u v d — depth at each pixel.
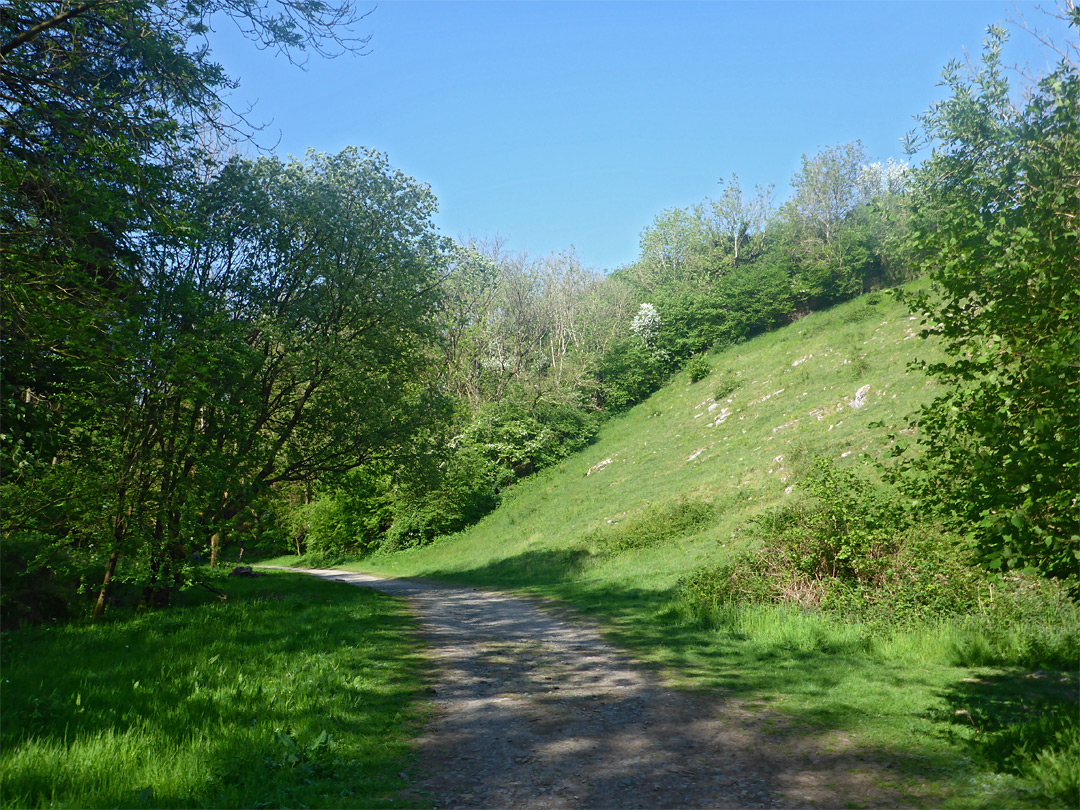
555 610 17.06
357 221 20.67
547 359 58.22
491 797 5.11
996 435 5.20
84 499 13.14
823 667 9.16
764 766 5.66
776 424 33.81
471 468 42.66
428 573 34.72
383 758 5.96
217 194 18.30
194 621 13.62
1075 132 5.23
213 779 5.19
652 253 74.44
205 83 11.31
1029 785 4.87
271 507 20.12
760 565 14.65
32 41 9.40
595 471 44.12
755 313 57.31
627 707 7.67
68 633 12.20
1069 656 8.57
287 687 8.12
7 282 8.46
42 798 4.65
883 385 29.59
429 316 22.22
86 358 9.59
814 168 59.69
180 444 15.19
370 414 20.33
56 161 9.32
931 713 6.85
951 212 5.84
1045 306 5.27
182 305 14.62
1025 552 5.19
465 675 9.50
